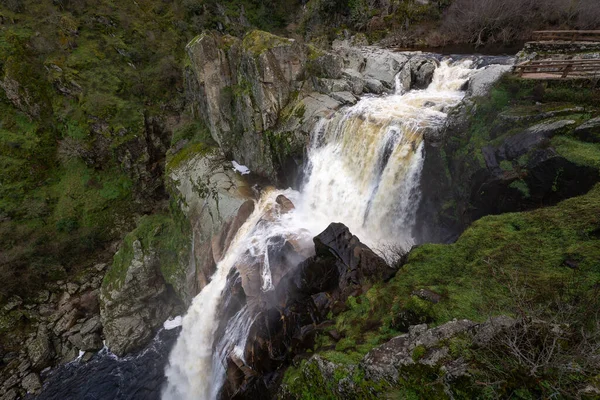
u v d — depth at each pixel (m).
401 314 7.94
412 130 15.91
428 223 15.26
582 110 11.35
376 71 24.52
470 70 20.84
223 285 19.70
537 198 10.78
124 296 23.75
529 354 5.06
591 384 4.57
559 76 13.02
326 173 20.00
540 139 11.10
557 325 5.25
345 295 10.45
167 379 20.52
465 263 8.79
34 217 28.73
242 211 21.36
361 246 12.48
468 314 7.20
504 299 7.32
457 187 13.75
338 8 40.41
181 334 21.75
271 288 15.42
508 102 13.36
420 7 36.31
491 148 12.49
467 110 14.07
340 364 7.34
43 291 25.77
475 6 30.75
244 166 25.23
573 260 7.56
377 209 17.41
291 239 17.25
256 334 13.27
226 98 24.72
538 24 27.55
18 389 20.69
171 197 26.55
